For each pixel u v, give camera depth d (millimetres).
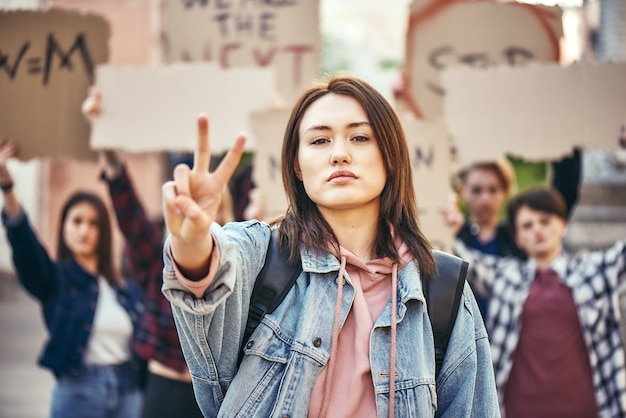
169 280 1661
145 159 7047
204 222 1595
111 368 4445
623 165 8438
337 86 1961
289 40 4621
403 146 1964
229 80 4301
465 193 5273
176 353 4055
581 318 4250
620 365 4199
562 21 4660
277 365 1812
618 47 9719
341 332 1854
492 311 4391
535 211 4426
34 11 4410
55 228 7148
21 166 7645
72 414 4410
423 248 1952
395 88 4684
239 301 1796
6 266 8438
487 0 4641
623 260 4273
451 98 4387
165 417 3994
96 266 4551
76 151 4398
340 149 1891
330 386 1796
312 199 1934
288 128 1998
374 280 1911
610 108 4344
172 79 4316
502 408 4273
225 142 4281
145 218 4438
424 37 4645
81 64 4402
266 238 1932
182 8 4688
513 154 4355
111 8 7199
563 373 4215
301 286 1873
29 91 4395
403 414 1796
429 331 1883
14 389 6277
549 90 4348
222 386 1852
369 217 1960
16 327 7621
